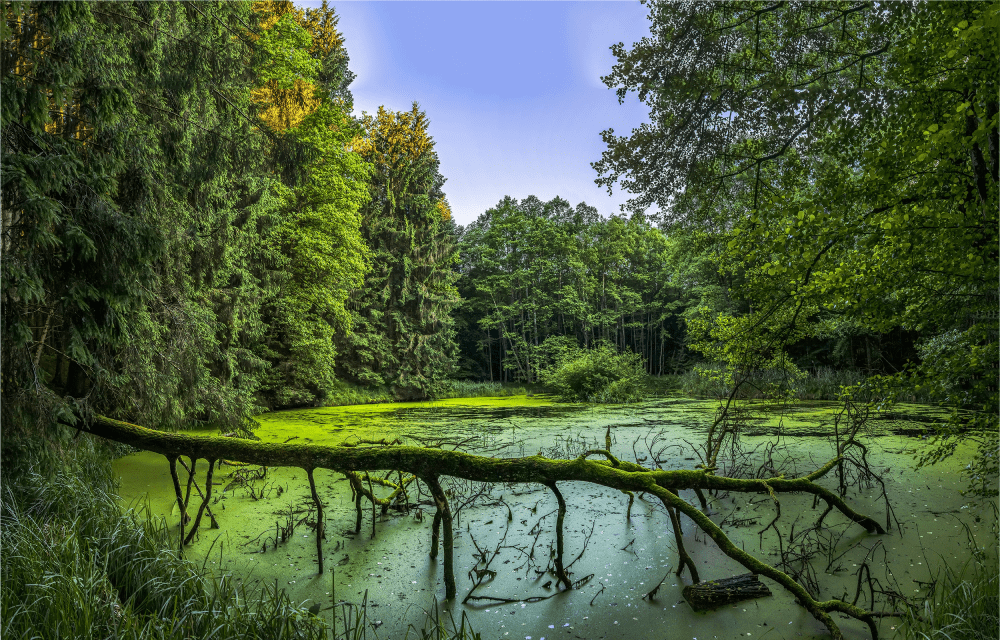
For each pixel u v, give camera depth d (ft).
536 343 119.55
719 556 13.61
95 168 14.93
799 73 15.24
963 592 9.64
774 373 48.73
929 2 10.81
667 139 17.75
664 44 16.65
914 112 11.54
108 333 15.21
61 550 10.03
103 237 14.60
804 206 11.37
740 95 15.81
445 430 34.76
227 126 25.57
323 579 12.25
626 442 29.19
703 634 9.89
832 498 14.15
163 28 20.83
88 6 13.51
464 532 15.55
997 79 10.07
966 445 25.12
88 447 16.56
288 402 55.47
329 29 79.36
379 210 86.48
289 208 56.49
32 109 12.38
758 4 15.25
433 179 94.53
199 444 13.67
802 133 14.46
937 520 15.75
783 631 9.97
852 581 11.97
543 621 10.44
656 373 134.82
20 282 11.87
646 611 10.80
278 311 53.47
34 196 11.82
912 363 13.55
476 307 126.31
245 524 15.76
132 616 8.63
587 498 19.06
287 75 47.98
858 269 12.80
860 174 13.99
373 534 15.17
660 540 14.73
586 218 144.36
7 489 11.66
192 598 9.35
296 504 17.81
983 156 11.86
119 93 15.11
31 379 13.09
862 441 27.78
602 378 64.08
